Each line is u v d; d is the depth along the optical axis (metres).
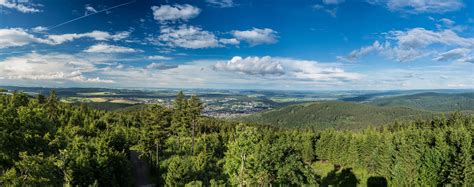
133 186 55.50
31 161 20.84
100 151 48.97
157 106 69.25
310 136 125.50
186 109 79.62
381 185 84.94
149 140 67.12
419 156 71.94
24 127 23.91
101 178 45.72
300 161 50.03
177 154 79.25
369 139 99.25
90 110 128.62
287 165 47.31
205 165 65.19
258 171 43.97
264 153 44.44
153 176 64.06
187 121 80.38
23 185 20.06
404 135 93.56
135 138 79.19
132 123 127.00
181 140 99.25
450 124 126.75
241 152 43.50
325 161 119.75
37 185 21.56
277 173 46.78
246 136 44.34
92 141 57.91
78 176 42.12
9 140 22.97
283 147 49.09
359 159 101.88
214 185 47.50
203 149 84.94
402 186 74.69
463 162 67.38
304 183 49.81
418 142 78.44
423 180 69.75
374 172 92.88
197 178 57.44
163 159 71.69
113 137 63.59
